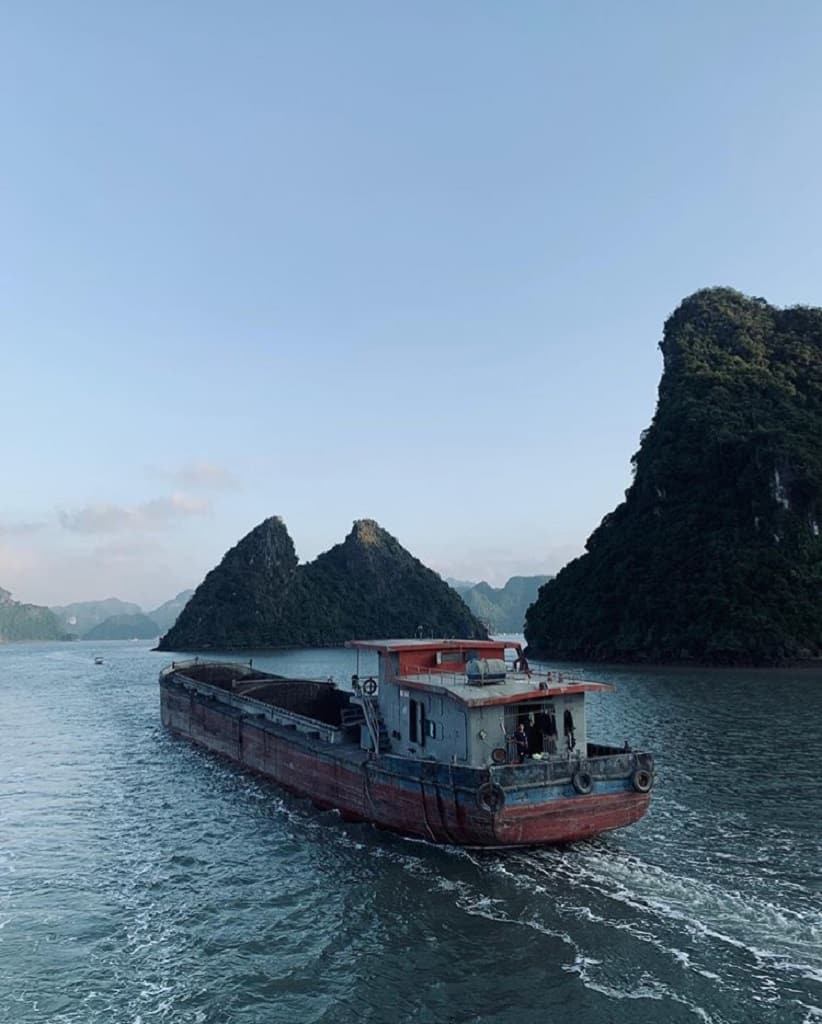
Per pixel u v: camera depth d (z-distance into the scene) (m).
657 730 46.25
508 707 23.11
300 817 28.39
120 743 46.97
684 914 17.83
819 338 151.50
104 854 25.02
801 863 21.39
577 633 130.00
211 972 16.47
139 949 17.78
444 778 22.03
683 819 26.12
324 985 15.60
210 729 42.53
